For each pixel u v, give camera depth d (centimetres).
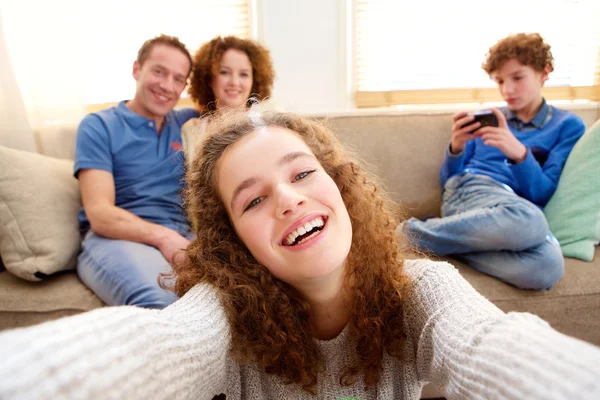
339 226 54
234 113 72
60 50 160
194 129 123
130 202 134
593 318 103
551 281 101
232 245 61
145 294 93
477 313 42
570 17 192
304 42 192
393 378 62
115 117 136
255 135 58
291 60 193
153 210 133
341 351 62
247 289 57
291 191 52
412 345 59
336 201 55
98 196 122
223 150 60
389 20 195
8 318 98
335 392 62
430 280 55
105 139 130
